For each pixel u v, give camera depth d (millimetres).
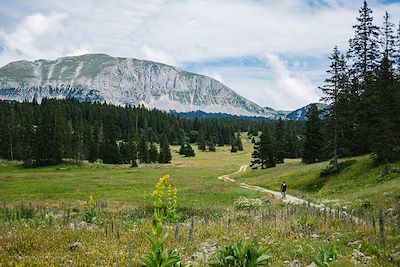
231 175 99812
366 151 64500
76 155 133250
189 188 63500
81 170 115750
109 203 43344
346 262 9570
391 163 49531
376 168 50344
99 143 147375
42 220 24703
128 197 51781
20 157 135250
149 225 20516
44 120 126625
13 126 137250
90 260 12078
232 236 16812
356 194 39938
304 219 19547
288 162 112688
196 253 13406
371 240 13469
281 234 16547
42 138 124625
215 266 10164
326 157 76688
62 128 130125
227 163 151375
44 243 15023
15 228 19922
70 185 68938
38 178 84312
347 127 62156
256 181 76250
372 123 58531
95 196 53812
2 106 165500
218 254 10609
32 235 16359
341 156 68188
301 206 31125
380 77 52656
